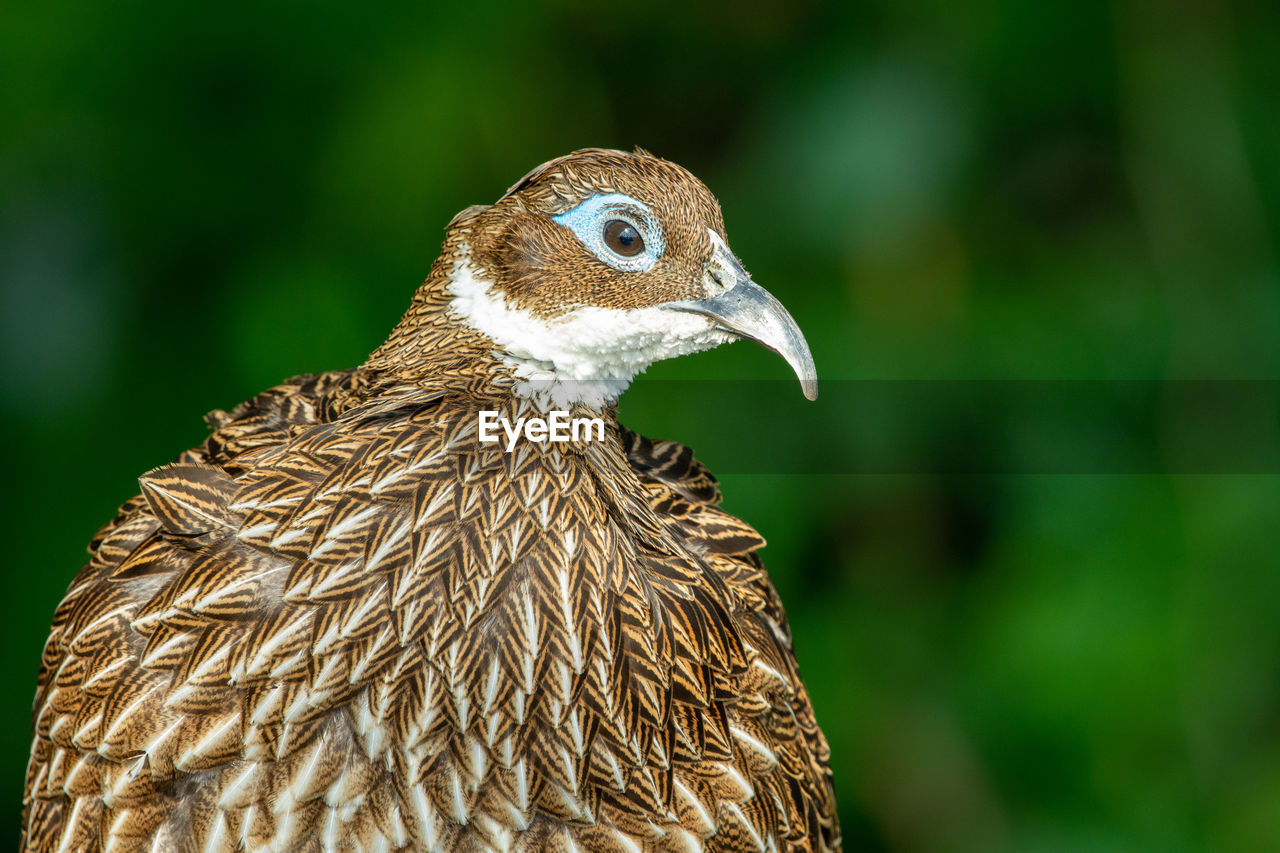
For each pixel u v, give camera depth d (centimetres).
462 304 431
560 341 430
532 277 431
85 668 428
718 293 431
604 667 427
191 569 427
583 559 427
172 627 426
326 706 425
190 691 426
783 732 432
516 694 426
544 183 431
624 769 427
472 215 432
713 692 429
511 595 427
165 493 427
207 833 426
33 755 432
